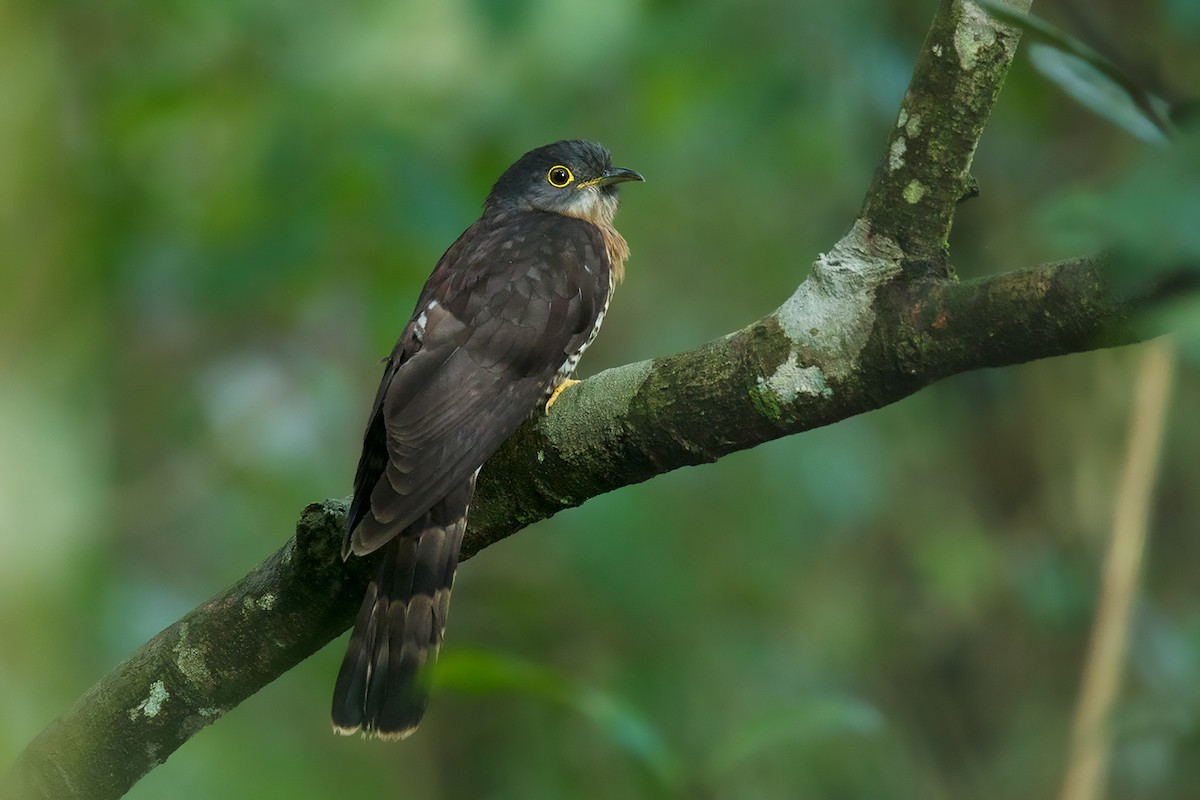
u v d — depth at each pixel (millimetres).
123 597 10281
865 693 11906
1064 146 11141
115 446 11844
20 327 8367
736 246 13102
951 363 5016
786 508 12500
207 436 12312
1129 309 4531
